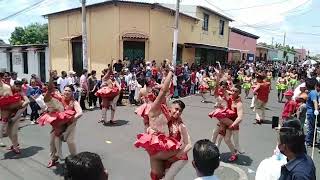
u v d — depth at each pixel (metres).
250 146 9.05
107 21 20.88
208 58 29.69
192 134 10.15
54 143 7.10
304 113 9.50
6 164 7.38
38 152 8.21
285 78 19.02
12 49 27.80
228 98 7.47
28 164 7.39
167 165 5.24
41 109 11.53
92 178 2.12
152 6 20.81
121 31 20.69
